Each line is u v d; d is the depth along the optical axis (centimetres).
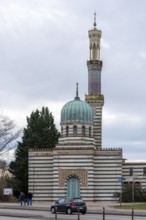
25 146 12462
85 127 11244
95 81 13175
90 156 10744
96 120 12875
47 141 12562
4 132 10400
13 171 12344
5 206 8700
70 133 11188
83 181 10688
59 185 10744
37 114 12950
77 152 10794
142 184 11469
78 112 11262
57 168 10806
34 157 11106
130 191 10812
